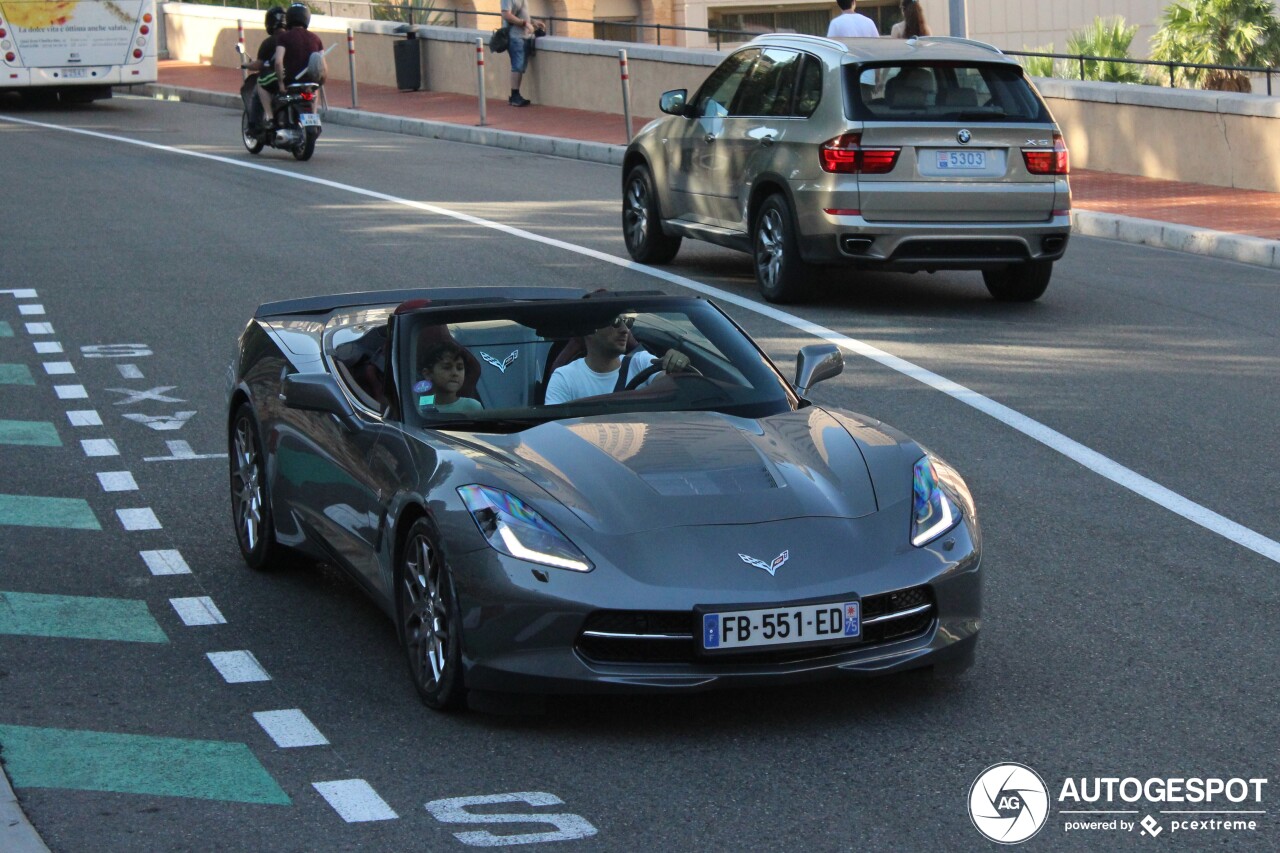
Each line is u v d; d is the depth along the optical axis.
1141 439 8.98
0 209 18.14
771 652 5.05
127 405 10.07
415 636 5.58
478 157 23.64
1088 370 10.65
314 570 7.17
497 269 14.43
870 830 4.49
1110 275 14.20
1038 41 50.34
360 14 39.69
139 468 8.75
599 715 5.40
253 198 19.09
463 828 4.52
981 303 13.03
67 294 13.49
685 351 6.39
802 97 12.66
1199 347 11.27
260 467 7.07
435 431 5.87
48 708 5.51
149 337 11.94
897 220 12.19
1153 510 7.73
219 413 9.88
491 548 5.15
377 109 29.48
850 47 12.59
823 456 5.66
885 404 9.84
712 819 4.57
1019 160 12.34
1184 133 19.14
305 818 4.60
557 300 6.57
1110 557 7.05
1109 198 17.95
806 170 12.39
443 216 17.66
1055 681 5.64
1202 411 9.56
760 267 13.09
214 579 7.01
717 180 13.56
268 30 23.30
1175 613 6.33
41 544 7.49
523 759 5.03
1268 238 14.83
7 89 31.83
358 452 6.09
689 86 26.17
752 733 5.22
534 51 29.55
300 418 6.64
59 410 9.97
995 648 5.99
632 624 5.04
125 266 14.70
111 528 7.74
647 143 14.62
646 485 5.36
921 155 12.17
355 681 5.77
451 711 5.43
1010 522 7.59
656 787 4.80
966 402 9.86
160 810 4.66
